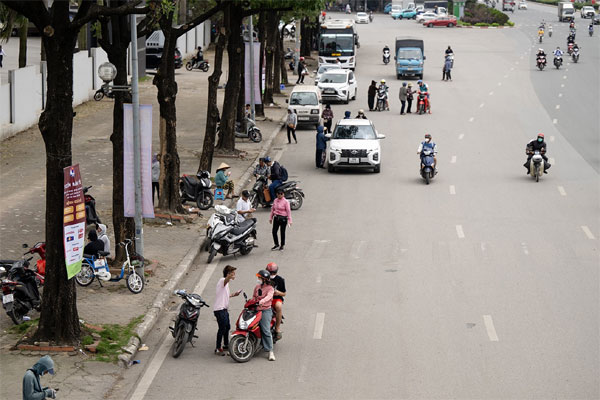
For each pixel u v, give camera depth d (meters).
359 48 103.81
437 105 62.16
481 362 18.41
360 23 146.50
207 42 101.62
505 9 174.75
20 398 16.08
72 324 18.92
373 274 25.03
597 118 56.09
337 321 21.06
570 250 27.61
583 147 46.72
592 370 17.97
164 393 16.86
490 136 50.03
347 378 17.58
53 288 18.72
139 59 69.81
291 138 50.25
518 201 34.66
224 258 26.88
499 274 25.02
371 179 39.06
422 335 20.08
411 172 40.62
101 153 41.47
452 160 43.28
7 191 33.25
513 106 61.09
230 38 41.53
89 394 16.62
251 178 38.75
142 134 23.83
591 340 19.73
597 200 34.81
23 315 20.22
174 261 25.80
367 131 41.59
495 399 16.50
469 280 24.44
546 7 193.75
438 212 32.81
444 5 169.25
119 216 24.55
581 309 21.92
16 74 43.69
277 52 66.88
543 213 32.66
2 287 20.17
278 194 27.55
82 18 18.00
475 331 20.33
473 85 72.62
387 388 17.05
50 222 18.62
